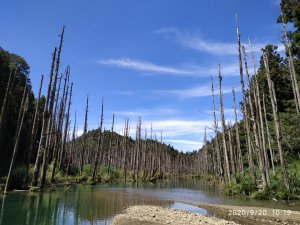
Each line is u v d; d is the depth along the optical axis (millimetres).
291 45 27812
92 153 80250
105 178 47406
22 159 44844
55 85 29672
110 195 25531
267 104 41375
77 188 31234
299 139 31938
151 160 75000
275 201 21672
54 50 28547
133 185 41500
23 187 25891
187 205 20531
